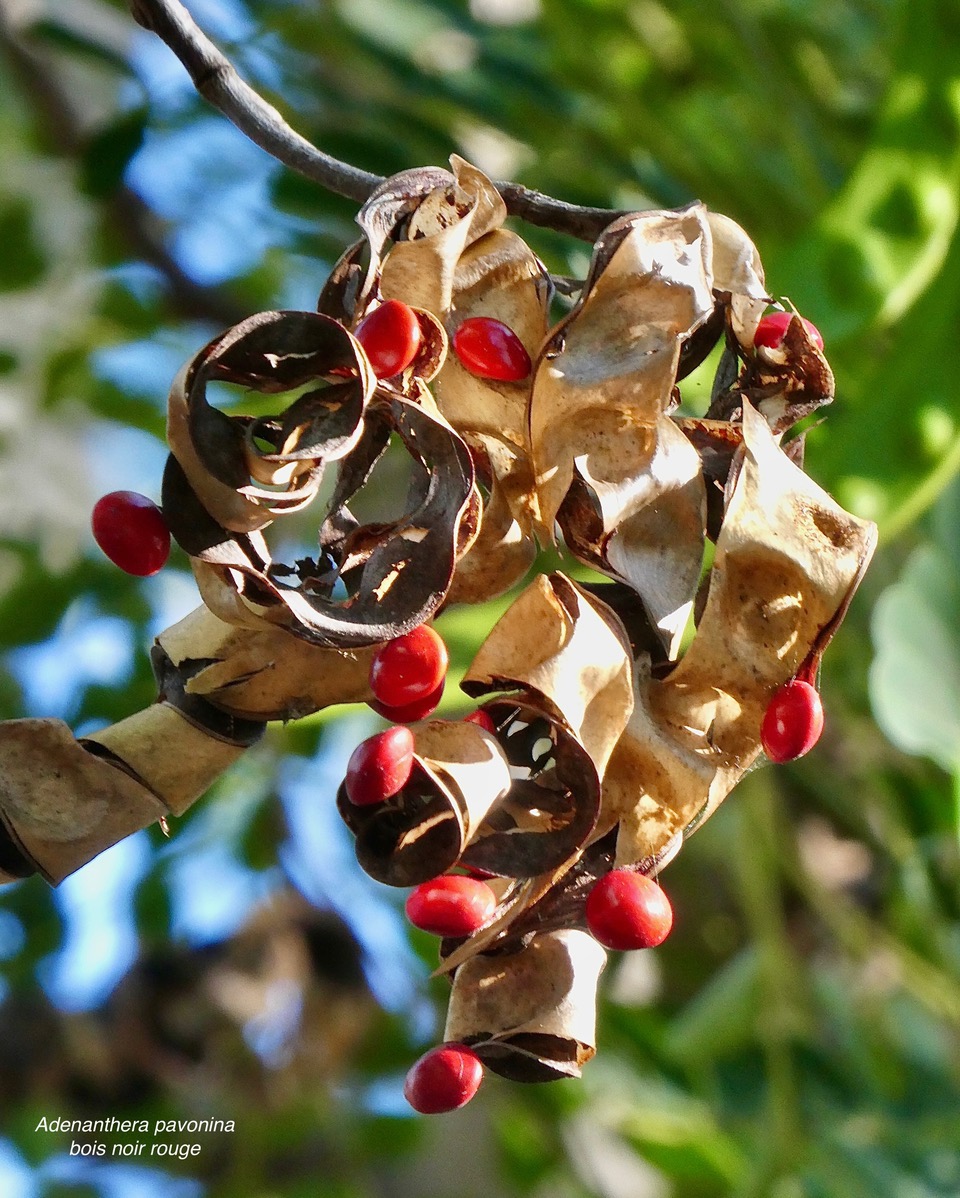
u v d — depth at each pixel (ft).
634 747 1.48
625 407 1.49
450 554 1.43
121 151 2.47
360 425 1.41
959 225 2.13
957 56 2.17
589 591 1.49
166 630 1.51
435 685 1.44
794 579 1.47
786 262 2.12
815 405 1.54
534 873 1.44
